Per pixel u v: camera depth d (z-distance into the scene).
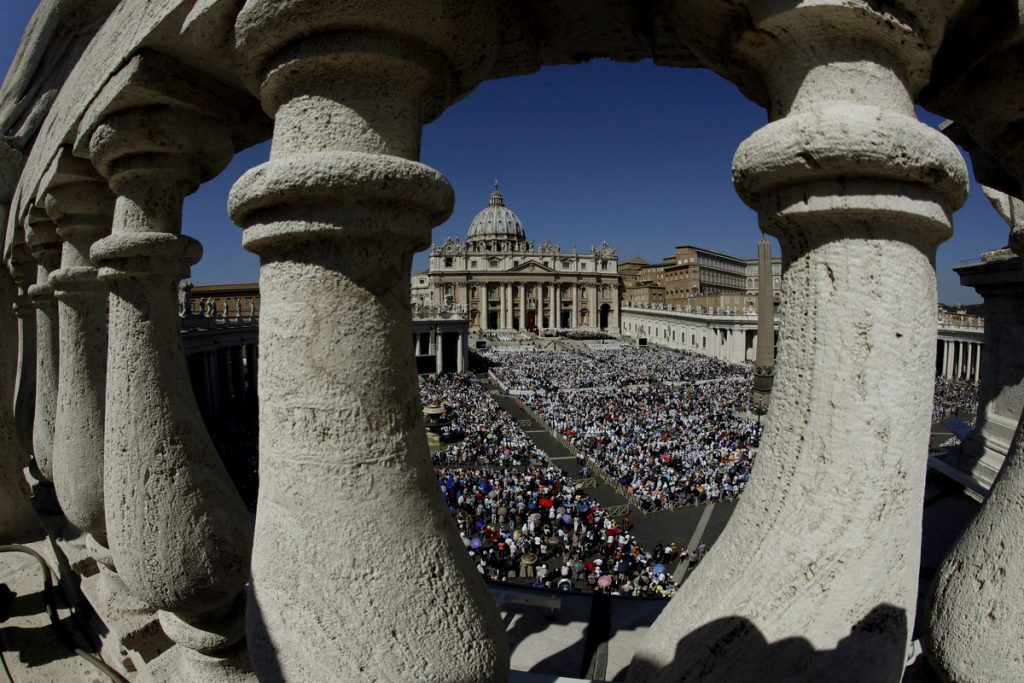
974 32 2.38
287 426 2.23
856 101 1.93
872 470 1.94
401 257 2.33
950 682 2.56
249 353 42.59
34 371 7.76
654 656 2.36
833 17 1.86
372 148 2.20
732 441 27.19
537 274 102.00
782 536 2.07
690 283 113.00
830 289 1.98
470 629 2.28
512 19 2.60
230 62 2.89
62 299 4.31
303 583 2.18
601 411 35.69
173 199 3.54
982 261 10.02
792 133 1.87
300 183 2.04
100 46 3.29
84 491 4.25
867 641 1.94
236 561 3.53
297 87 2.22
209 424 31.70
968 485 9.48
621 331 106.38
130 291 3.48
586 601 5.95
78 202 4.16
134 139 3.19
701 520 19.28
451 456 26.62
